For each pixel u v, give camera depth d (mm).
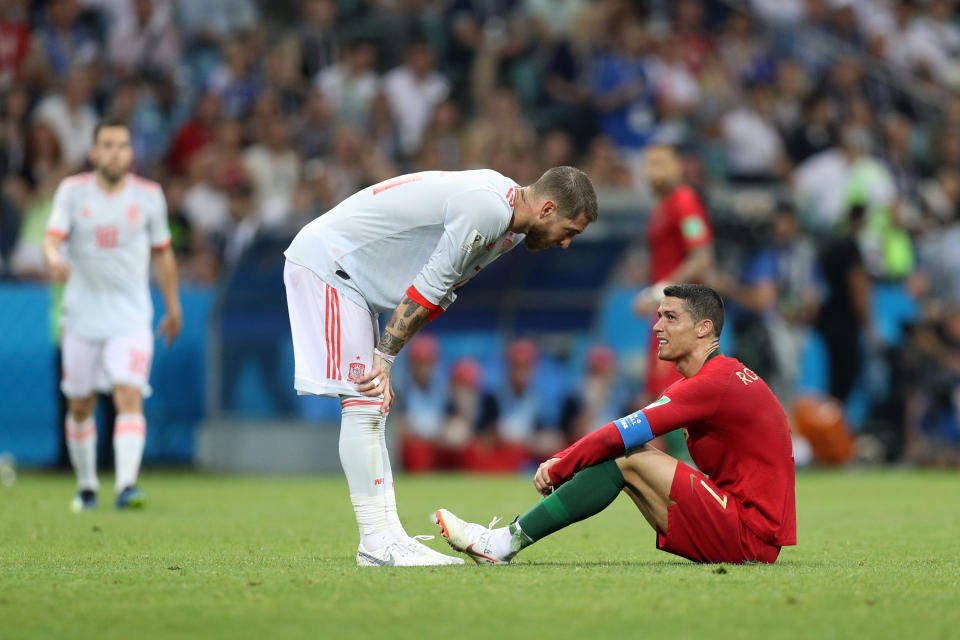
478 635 12492
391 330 17734
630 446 17109
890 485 40844
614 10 66000
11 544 22047
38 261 48688
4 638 12398
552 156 61344
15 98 52344
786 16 74000
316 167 56281
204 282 51594
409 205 17719
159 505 31781
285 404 46375
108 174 30016
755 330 51312
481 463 48312
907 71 75438
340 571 17094
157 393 48281
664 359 18062
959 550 21688
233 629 12766
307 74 62844
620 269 50344
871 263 58844
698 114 65500
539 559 19375
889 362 52719
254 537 23547
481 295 50219
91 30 58375
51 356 46219
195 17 62312
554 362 50281
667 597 14609
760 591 15086
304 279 17984
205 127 56844
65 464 46000
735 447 17438
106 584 15812
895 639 12406
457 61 65375
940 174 68875
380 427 18281
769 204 55812
